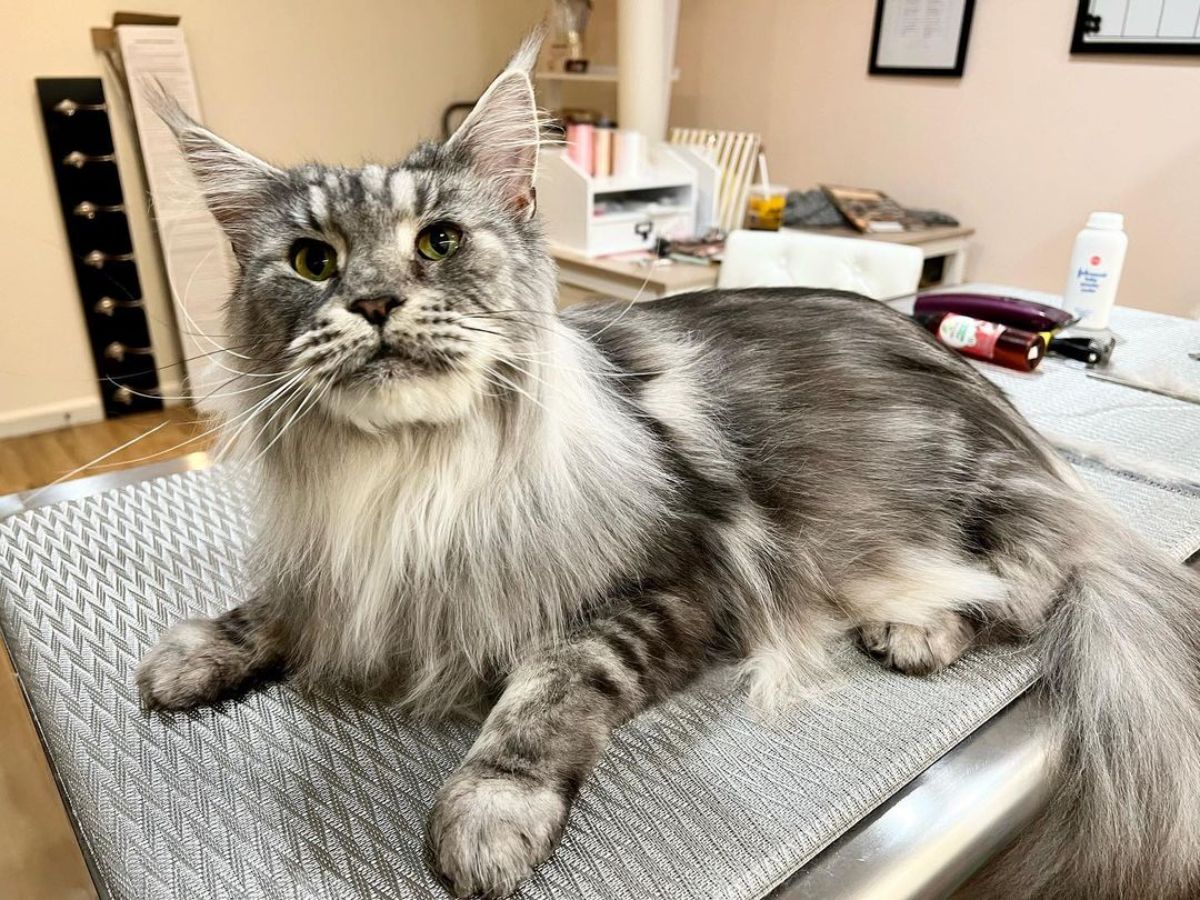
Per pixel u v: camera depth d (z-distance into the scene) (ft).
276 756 2.64
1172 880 2.75
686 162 9.96
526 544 2.85
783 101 11.69
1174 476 4.20
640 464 3.10
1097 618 3.13
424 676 2.91
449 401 2.66
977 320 5.68
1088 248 5.89
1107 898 2.75
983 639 3.17
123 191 9.96
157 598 3.41
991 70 9.68
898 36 10.26
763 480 3.39
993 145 9.86
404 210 2.75
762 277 7.68
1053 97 9.29
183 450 5.34
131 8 9.65
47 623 3.24
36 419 9.87
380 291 2.61
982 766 2.67
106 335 10.15
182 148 2.86
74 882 4.53
